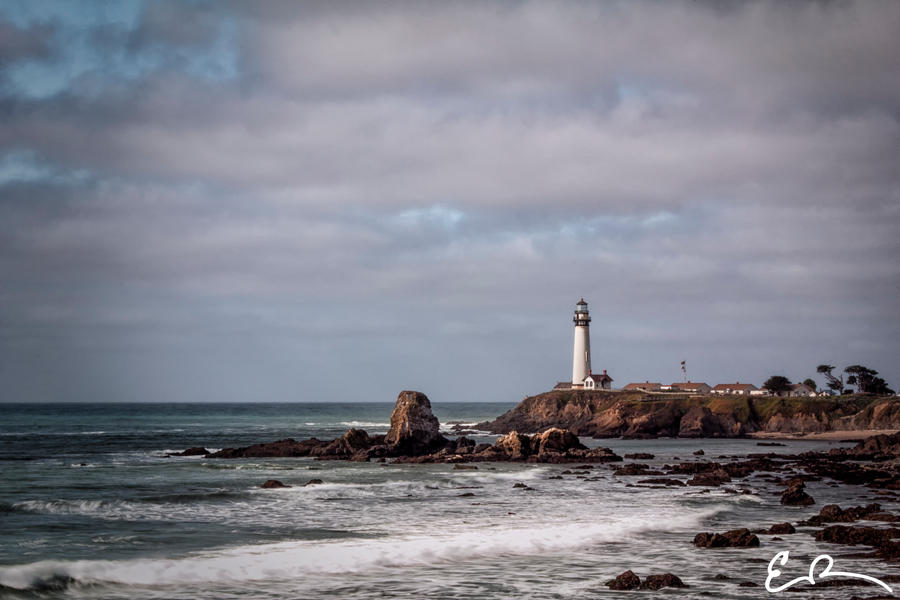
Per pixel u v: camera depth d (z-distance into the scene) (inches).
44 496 1756.9
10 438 4424.2
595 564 1100.5
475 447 3257.9
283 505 1674.5
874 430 5196.9
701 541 1232.8
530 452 3164.4
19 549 1144.8
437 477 2342.5
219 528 1359.5
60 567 988.6
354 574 1024.9
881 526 1409.9
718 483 2240.4
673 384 7810.0
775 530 1347.2
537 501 1812.3
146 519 1449.3
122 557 1098.1
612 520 1509.6
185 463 2783.0
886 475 2461.9
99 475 2283.5
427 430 3248.0
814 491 2110.0
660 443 4756.4
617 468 2605.8
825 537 1270.9
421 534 1320.1
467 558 1133.1
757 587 960.3
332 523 1434.5
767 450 4033.0
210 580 975.0
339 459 3056.1
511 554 1163.3
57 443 3971.5
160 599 891.4
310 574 1019.3
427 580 997.8
